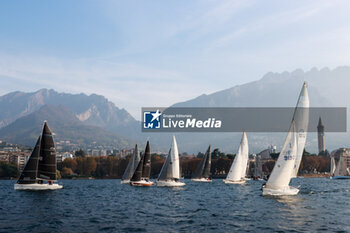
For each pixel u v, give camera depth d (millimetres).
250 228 33188
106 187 102125
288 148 59188
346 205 52188
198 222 36375
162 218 39031
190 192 78625
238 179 115875
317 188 97125
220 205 51844
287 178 60031
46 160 74438
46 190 74750
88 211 44688
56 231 31625
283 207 48469
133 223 35656
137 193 75625
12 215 40875
